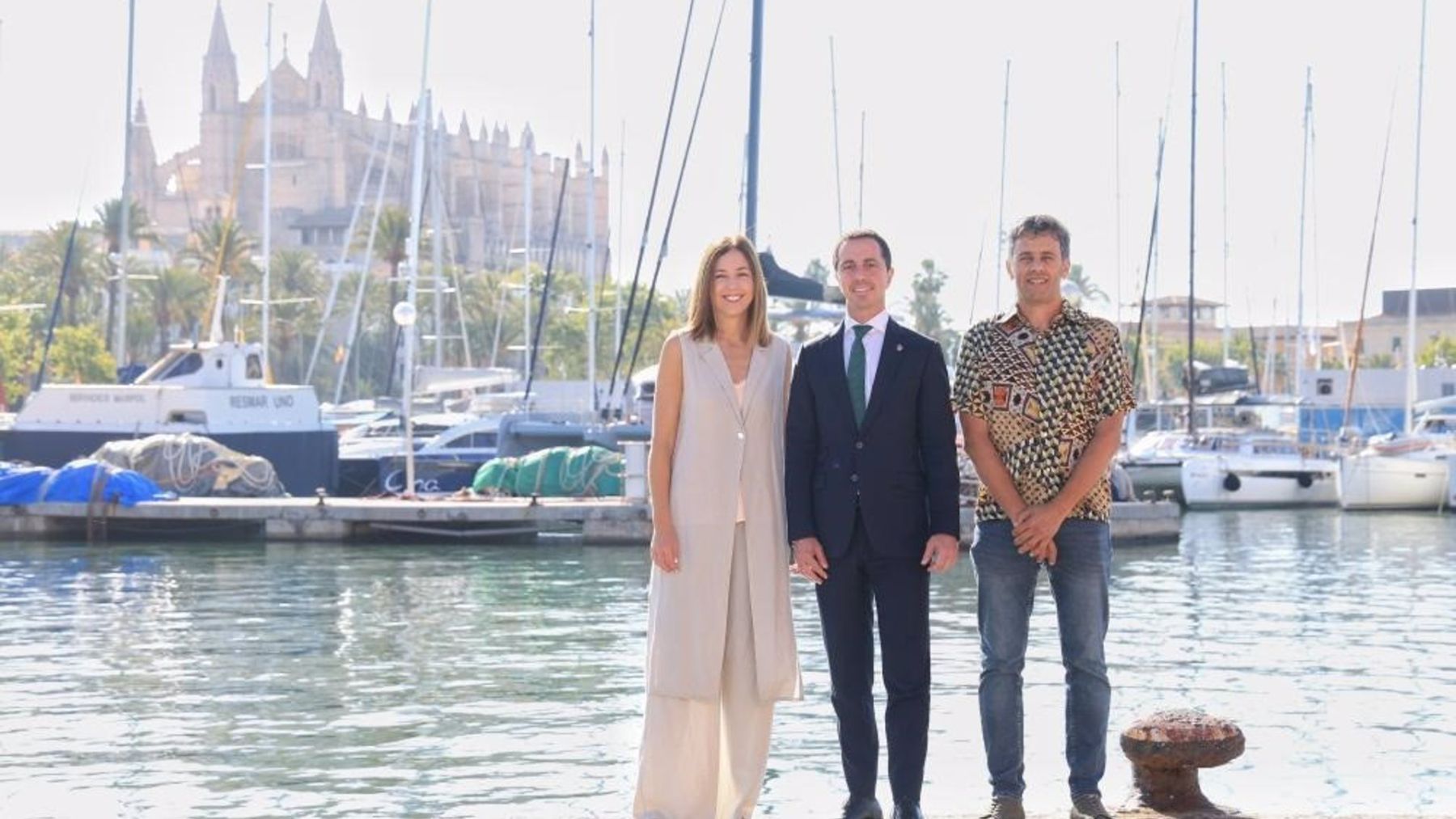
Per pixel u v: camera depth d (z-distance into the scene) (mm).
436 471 45125
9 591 25641
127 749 13633
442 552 31812
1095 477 7410
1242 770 12719
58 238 91938
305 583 26797
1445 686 16906
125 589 25812
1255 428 60125
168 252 121188
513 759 13156
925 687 7496
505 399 54312
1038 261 7457
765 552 7496
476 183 187125
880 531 7391
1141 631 21609
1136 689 16750
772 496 7520
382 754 13398
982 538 7645
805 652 18922
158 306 93000
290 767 12922
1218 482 50531
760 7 36531
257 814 11461
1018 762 7633
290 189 188375
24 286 94688
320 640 20281
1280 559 33188
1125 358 7504
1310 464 51219
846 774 7602
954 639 20266
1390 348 136375
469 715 15125
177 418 40469
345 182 189125
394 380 84938
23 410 40969
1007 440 7457
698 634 7418
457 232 154500
